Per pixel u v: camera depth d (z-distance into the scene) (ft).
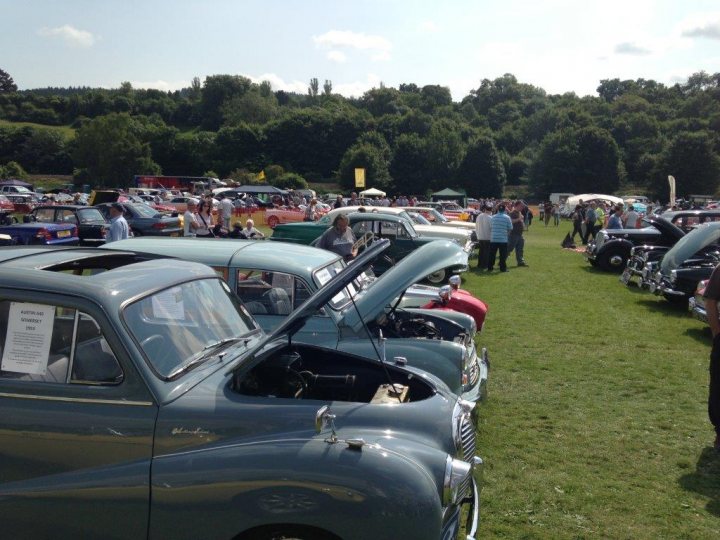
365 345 17.42
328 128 378.94
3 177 317.01
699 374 25.75
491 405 21.68
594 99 502.79
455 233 59.52
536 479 15.96
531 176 320.29
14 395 9.94
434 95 600.80
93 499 9.42
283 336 12.99
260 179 236.22
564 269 59.72
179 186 277.85
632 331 33.71
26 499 9.66
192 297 12.01
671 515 14.23
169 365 10.27
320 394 12.88
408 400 12.34
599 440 18.63
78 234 64.13
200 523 9.07
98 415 9.70
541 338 31.89
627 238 57.93
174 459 9.35
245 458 9.07
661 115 466.29
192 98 586.45
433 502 9.02
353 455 9.05
